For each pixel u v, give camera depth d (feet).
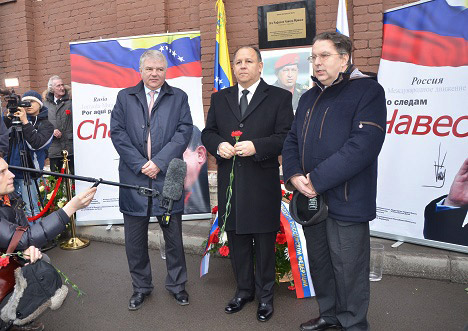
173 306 10.01
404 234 12.30
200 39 15.30
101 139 15.29
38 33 20.02
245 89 9.12
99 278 11.87
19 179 13.28
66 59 19.51
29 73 20.08
